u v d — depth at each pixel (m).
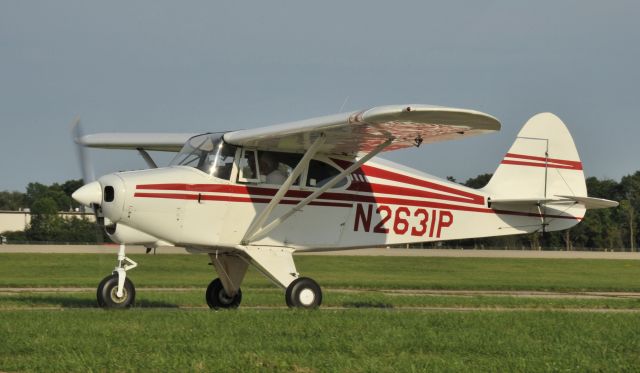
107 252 75.94
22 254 73.56
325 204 26.02
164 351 14.87
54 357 14.23
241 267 26.20
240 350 15.10
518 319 20.73
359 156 26.62
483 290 44.12
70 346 15.20
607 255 96.75
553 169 31.02
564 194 31.08
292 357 14.36
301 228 25.66
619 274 69.69
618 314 22.81
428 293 39.91
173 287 40.34
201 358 14.20
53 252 76.50
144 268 64.06
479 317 21.03
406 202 27.48
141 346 15.35
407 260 79.38
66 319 19.09
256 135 23.86
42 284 41.00
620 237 148.62
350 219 26.45
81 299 27.56
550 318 21.11
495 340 16.89
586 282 54.47
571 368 13.98
